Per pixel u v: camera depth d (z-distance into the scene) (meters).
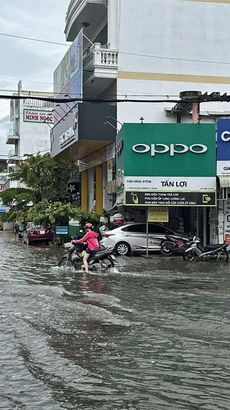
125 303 11.05
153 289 13.08
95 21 32.78
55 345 7.59
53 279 15.10
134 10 28.75
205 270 17.39
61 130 31.66
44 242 33.16
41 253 25.55
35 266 18.95
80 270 17.31
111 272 16.70
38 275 16.11
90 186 35.66
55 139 34.47
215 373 6.34
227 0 29.66
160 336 8.13
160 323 9.05
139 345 7.59
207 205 21.83
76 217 29.62
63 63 32.59
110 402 5.38
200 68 29.36
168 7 29.05
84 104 26.73
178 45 29.12
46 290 12.77
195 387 5.85
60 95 33.34
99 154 31.06
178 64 29.12
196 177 21.88
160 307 10.57
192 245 20.75
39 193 41.62
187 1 29.25
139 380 6.07
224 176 21.72
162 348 7.43
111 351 7.27
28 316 9.61
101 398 5.50
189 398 5.52
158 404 5.34
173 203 21.80
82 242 17.41
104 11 30.89
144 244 23.44
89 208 35.94
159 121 28.53
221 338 8.02
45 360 6.83
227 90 29.67
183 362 6.77
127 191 21.72
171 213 26.28
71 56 29.88
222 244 20.86
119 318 9.45
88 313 9.88
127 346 7.54
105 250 16.89
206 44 29.45
